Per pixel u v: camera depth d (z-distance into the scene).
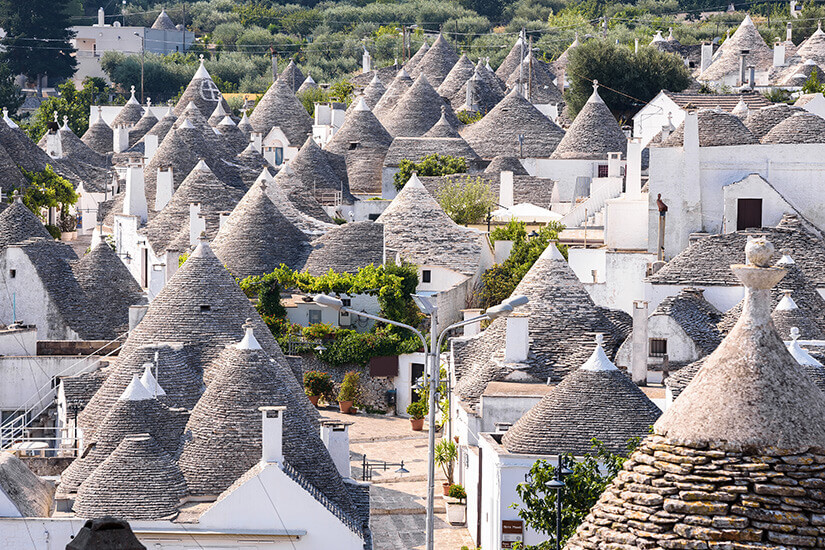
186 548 54.53
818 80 158.88
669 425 22.28
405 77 192.12
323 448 59.38
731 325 75.31
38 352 81.81
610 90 169.12
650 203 91.06
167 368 67.69
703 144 90.25
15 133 139.75
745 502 21.45
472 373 77.19
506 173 136.88
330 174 149.75
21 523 53.12
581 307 79.56
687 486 21.75
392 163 156.38
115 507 54.97
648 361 73.88
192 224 110.19
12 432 72.25
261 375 59.94
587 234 113.12
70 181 145.88
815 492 21.31
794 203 89.38
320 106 185.62
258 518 54.88
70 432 68.56
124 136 183.00
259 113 182.88
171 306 71.81
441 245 113.75
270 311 100.56
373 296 101.75
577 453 58.41
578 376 61.09
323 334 98.50
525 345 76.50
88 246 128.50
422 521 71.25
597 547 22.20
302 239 110.38
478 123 163.75
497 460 58.81
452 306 108.25
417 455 84.62
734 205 88.88
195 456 58.03
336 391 97.88
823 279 80.25
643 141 143.38
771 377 21.73
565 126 172.88
